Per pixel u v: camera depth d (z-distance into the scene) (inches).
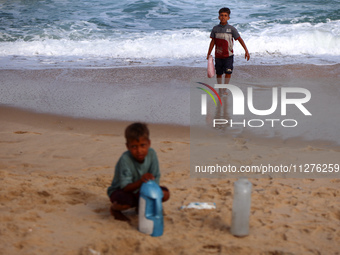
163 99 347.3
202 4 800.3
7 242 125.8
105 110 315.6
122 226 141.3
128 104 332.2
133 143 132.0
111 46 558.6
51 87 380.5
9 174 193.3
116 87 383.9
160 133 268.4
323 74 428.5
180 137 261.6
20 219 143.5
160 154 229.6
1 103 327.3
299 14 709.3
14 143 242.7
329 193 177.6
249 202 134.9
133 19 697.0
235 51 543.5
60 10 743.7
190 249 125.6
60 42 571.2
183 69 450.3
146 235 134.0
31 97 347.3
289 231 140.7
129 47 554.6
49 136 256.5
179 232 137.7
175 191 179.9
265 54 535.5
